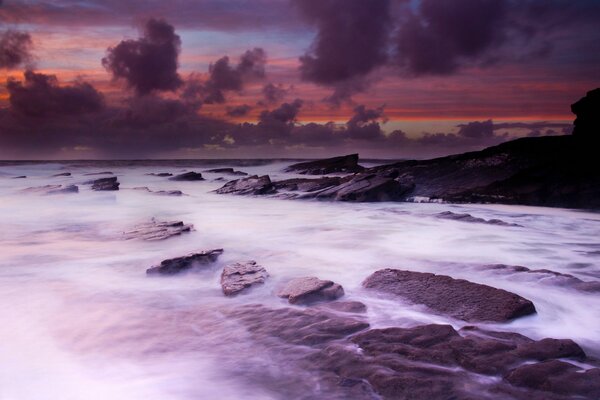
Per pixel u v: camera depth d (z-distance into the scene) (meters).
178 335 5.36
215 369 4.50
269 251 10.44
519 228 13.23
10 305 6.50
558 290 6.96
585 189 17.28
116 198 21.64
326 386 4.09
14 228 13.77
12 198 20.67
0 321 5.86
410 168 23.98
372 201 20.14
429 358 4.37
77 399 3.98
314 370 4.38
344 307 6.09
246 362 4.62
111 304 6.55
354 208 18.44
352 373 4.23
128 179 37.47
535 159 20.02
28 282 7.72
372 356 4.49
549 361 4.16
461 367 4.21
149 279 7.92
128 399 3.98
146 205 19.62
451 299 6.09
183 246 10.97
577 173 18.17
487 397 3.72
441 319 5.64
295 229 13.61
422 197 20.02
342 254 10.11
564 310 6.14
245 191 23.67
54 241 11.60
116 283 7.68
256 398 3.96
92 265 8.97
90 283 7.67
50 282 7.73
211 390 4.11
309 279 7.03
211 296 6.91
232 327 5.56
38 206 18.67
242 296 6.84
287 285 7.02
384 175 23.44
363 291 6.90
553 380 3.84
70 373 4.45
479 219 14.51
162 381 4.28
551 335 5.29
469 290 6.25
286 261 9.41
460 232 12.74
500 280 7.69
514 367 4.16
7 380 4.32
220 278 7.77
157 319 5.90
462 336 4.85
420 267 8.83
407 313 5.87
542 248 10.64
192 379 4.31
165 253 10.12
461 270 8.48
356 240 11.79
